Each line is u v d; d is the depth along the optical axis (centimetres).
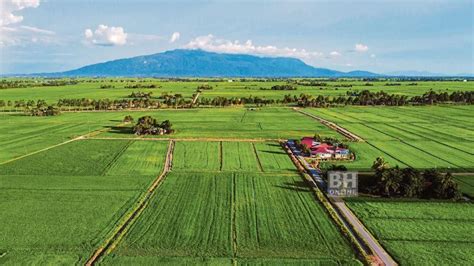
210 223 4925
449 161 7894
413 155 8388
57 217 5084
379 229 4728
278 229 4753
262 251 4222
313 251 4225
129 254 4138
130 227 4800
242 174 7019
